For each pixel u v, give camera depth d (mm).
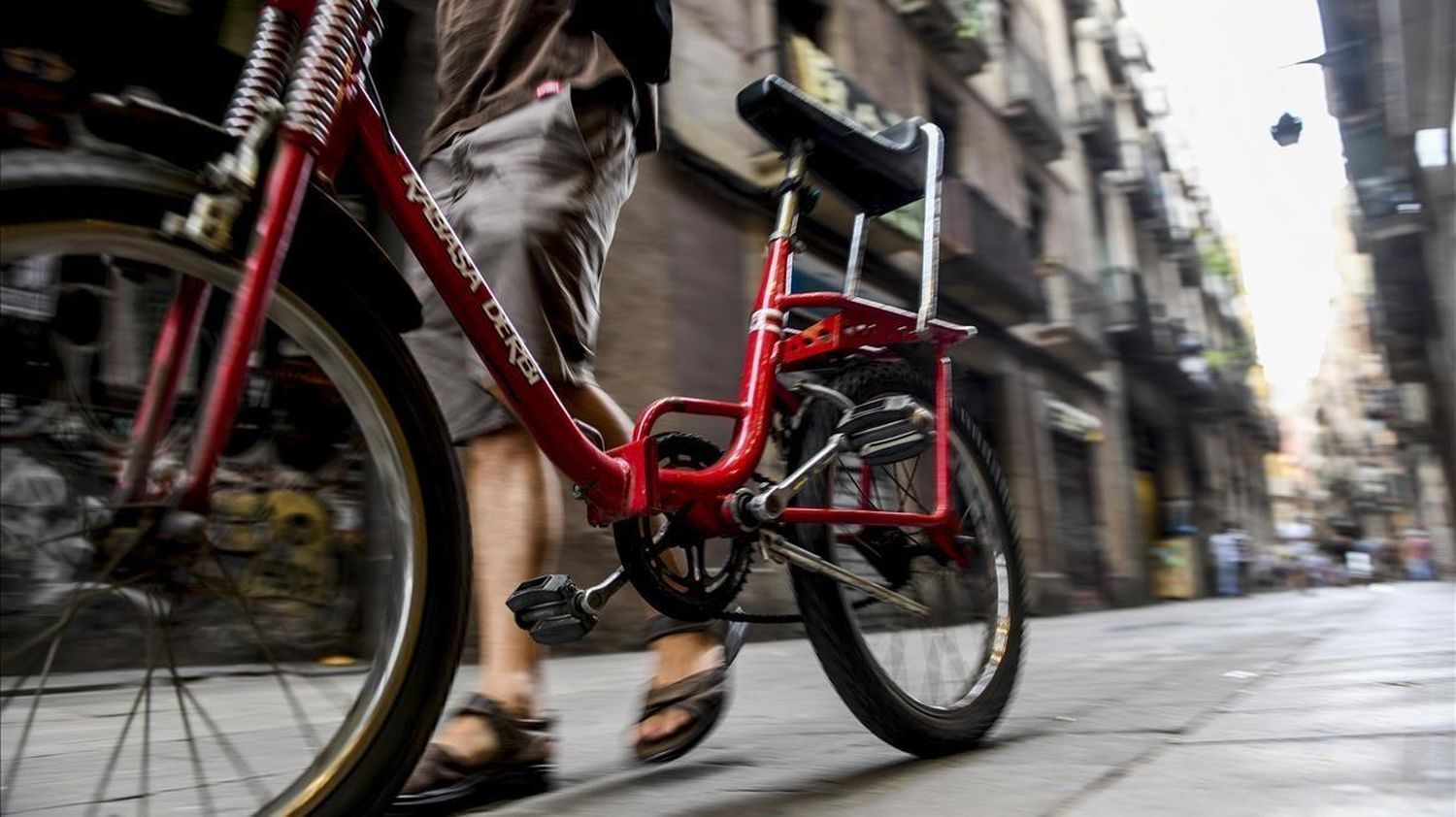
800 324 1788
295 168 984
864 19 9742
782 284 1618
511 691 1381
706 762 1629
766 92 1586
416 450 1078
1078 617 9922
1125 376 16266
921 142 1786
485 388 1406
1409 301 19109
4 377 917
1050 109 13656
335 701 1043
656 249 6289
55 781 1098
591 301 1521
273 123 982
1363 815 1046
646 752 1521
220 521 1001
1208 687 2361
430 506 1081
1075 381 13914
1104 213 16953
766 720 2166
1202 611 9914
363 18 1108
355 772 1009
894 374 1738
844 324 1602
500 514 1446
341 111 1061
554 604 1274
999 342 11508
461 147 1509
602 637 4895
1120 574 14070
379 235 2918
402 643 1044
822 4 9078
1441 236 16547
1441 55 12414
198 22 4152
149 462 921
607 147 1533
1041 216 14039
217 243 932
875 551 1638
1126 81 19188
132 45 3926
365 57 1112
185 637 993
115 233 897
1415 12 11758
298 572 1047
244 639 1028
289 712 1045
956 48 11117
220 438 909
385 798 1021
